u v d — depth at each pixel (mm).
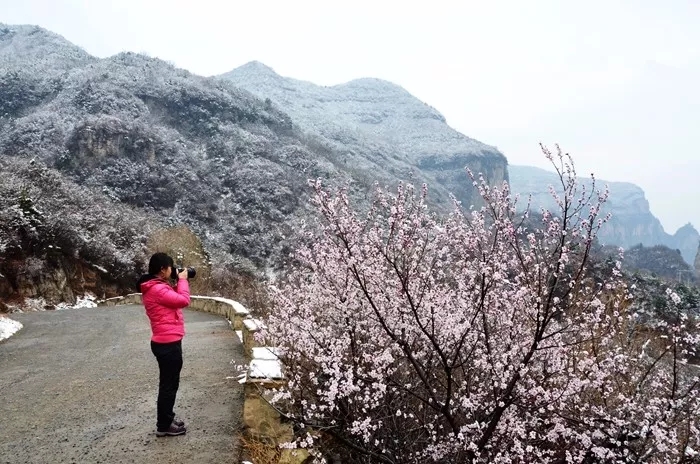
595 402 6172
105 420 5738
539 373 5680
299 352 6223
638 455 5012
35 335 12547
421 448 5961
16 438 5281
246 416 4922
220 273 35125
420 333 5801
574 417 5410
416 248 5719
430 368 5852
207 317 15414
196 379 7359
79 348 10602
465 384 5594
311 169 75938
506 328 5832
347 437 5930
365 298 5980
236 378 7336
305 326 6105
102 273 30766
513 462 5293
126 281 32656
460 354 5906
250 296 20422
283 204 62375
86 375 8031
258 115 111125
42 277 25312
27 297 24016
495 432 5285
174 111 100500
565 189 4887
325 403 5695
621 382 6262
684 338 5133
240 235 54625
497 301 5719
